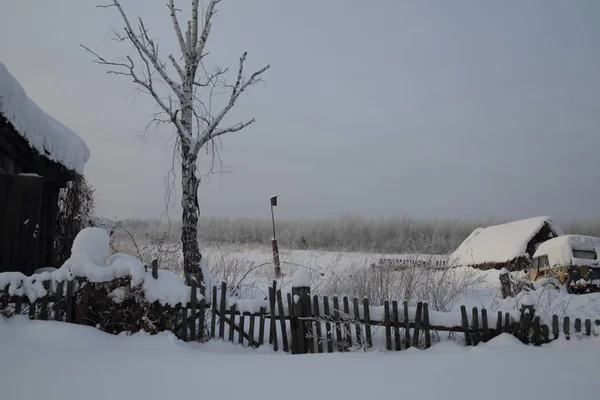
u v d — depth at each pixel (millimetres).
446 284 10117
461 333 6793
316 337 6176
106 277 6199
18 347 5219
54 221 10992
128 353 5277
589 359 5332
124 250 11562
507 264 20203
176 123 8430
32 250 8125
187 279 8336
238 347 6246
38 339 5523
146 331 6086
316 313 6270
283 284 11805
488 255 21469
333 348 6312
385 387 4230
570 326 6551
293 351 6203
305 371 4723
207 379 4355
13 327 5754
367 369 4836
